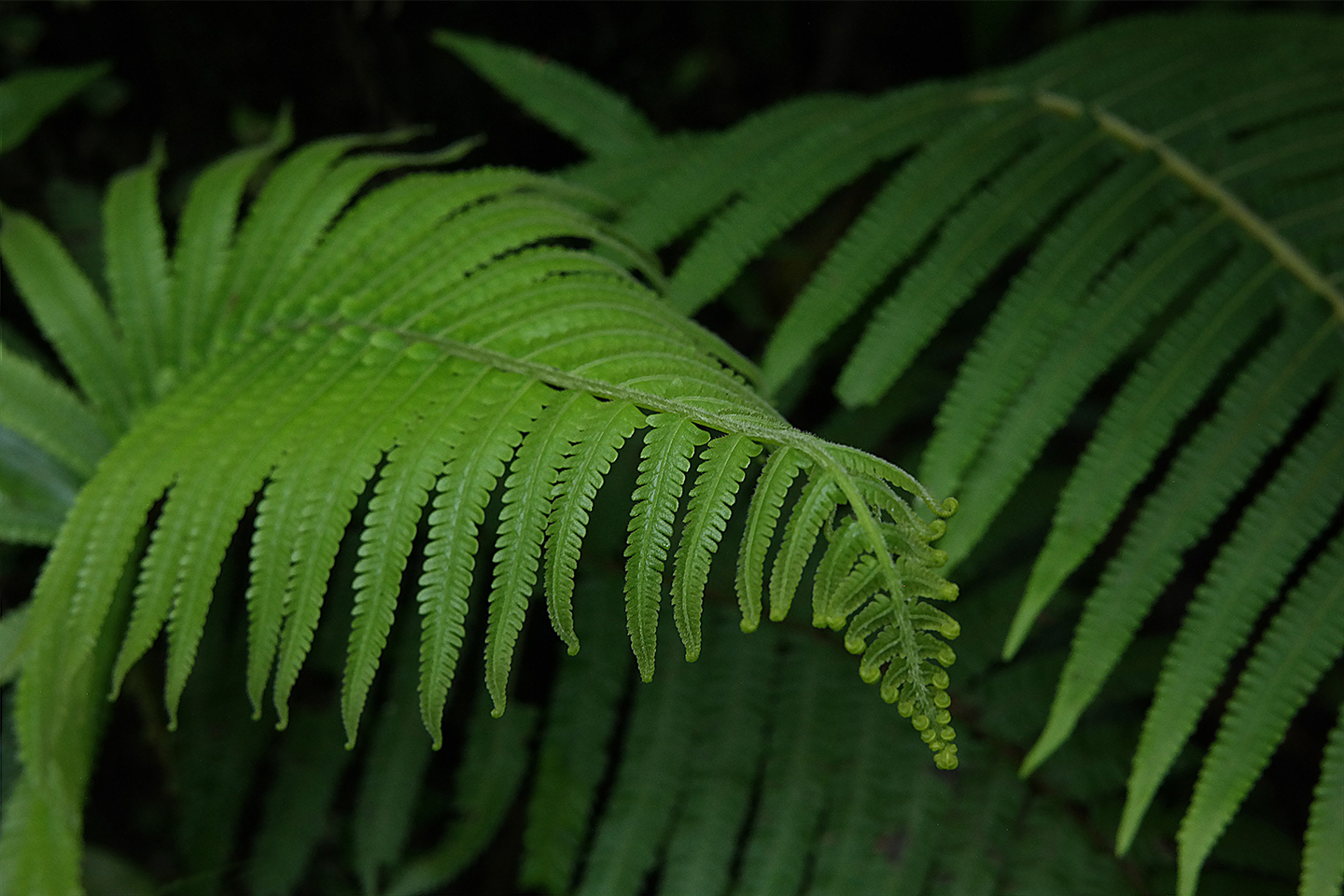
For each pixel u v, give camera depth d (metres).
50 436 0.92
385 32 1.11
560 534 0.84
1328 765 0.92
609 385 0.85
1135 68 1.01
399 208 0.91
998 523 1.03
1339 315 0.95
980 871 0.98
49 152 1.08
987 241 0.97
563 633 0.83
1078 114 1.00
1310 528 0.93
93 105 1.08
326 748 1.01
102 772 1.04
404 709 1.00
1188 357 0.95
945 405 0.95
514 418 0.85
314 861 1.04
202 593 0.86
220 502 0.86
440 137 1.14
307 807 1.00
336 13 1.08
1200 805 0.92
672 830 1.04
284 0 1.07
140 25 1.07
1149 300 0.96
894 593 0.81
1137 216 0.97
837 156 0.99
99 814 1.03
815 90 1.21
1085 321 0.96
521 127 1.15
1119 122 1.00
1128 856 0.98
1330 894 0.91
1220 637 0.93
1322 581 0.93
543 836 0.98
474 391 0.86
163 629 1.00
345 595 1.01
